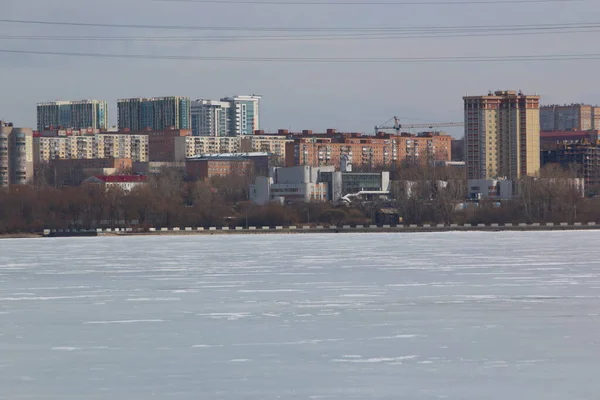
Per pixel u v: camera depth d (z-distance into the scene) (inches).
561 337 4136.3
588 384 3282.5
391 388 3253.0
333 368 3558.1
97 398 3142.2
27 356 3794.3
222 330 4382.4
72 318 4783.5
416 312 4904.0
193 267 7691.9
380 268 7421.3
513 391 3203.7
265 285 6240.2
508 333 4244.6
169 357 3764.8
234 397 3147.1
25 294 5846.5
